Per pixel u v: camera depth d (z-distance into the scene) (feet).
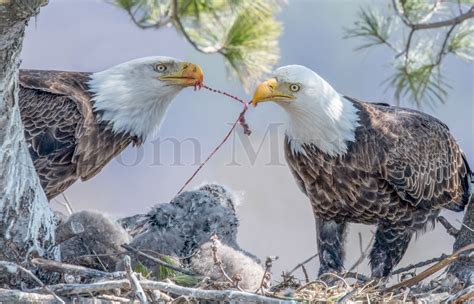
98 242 36.58
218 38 43.80
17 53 31.35
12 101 32.12
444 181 42.52
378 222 41.60
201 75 40.86
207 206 39.11
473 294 33.24
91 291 30.68
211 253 35.40
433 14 46.37
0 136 32.22
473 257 36.17
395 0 44.75
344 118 40.22
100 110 39.86
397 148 40.65
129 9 42.75
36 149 38.55
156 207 38.81
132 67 40.70
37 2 29.76
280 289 34.01
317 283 34.83
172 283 31.24
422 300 33.96
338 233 42.24
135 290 29.63
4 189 32.60
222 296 30.42
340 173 40.52
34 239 33.27
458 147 44.11
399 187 40.68
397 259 41.75
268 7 43.91
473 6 43.93
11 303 30.04
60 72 40.88
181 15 43.16
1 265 31.86
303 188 42.45
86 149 39.34
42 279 33.32
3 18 29.84
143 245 37.22
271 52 44.06
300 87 39.45
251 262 35.88
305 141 40.40
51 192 39.22
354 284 35.32
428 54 46.03
